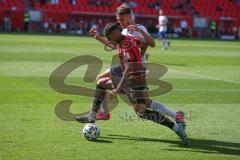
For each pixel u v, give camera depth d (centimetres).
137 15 10812
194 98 2584
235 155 1475
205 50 6594
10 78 3150
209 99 2564
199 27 11150
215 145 1593
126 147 1529
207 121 1984
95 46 6391
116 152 1464
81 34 9719
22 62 4178
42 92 2609
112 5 10700
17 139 1586
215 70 4053
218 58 5331
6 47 5734
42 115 1989
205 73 3797
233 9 11506
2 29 10106
